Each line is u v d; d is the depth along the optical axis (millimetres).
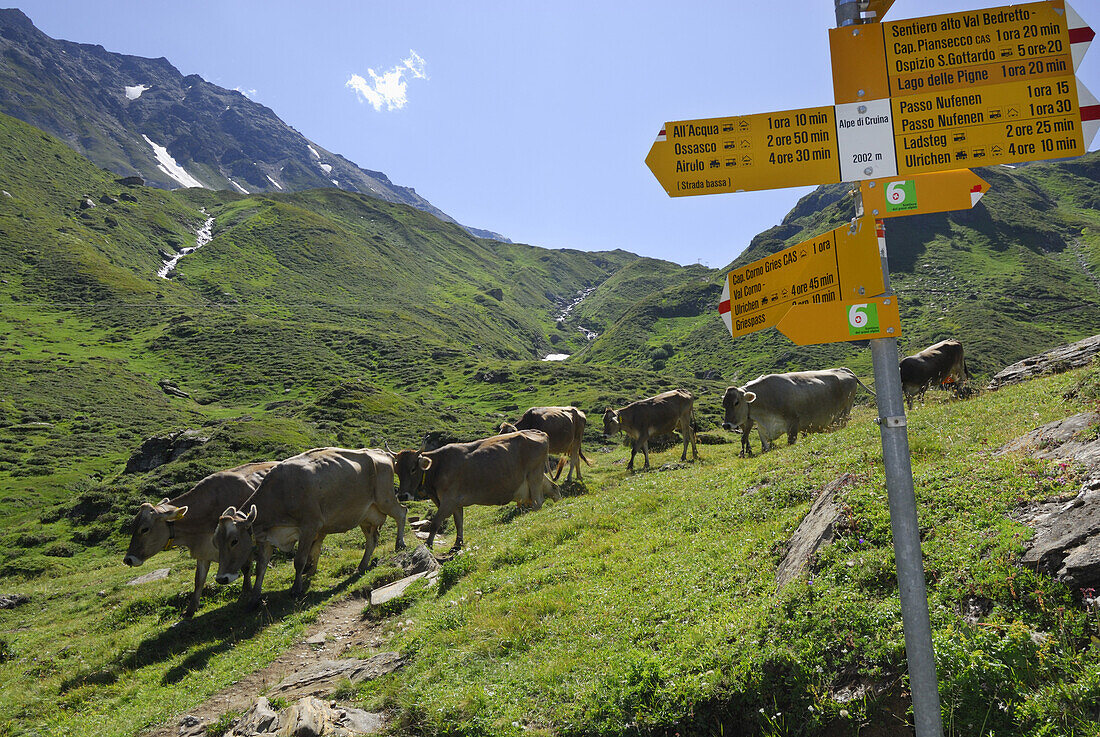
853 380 23094
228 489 16328
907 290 152500
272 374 95250
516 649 9086
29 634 16625
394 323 156625
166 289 145750
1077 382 12266
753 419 22297
